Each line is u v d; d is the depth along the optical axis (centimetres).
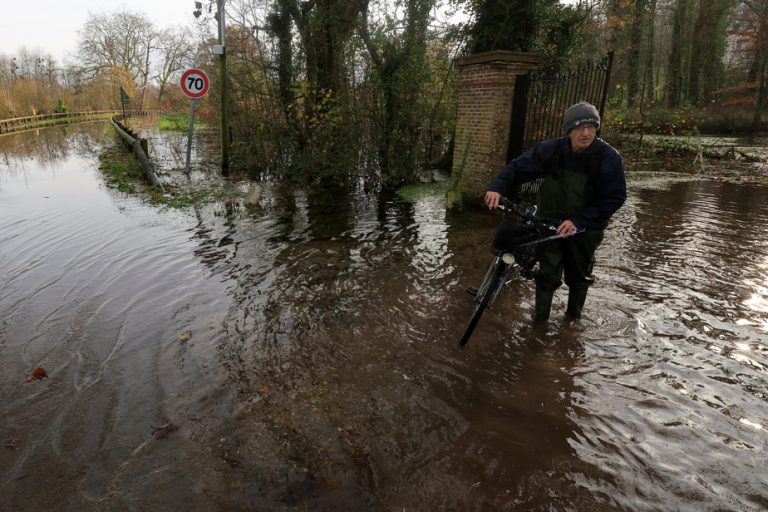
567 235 349
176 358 352
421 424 287
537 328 403
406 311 433
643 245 623
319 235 665
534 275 395
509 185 378
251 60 1171
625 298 459
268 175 1170
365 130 1064
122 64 5181
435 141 1312
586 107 338
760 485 241
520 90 791
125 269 527
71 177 1187
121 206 839
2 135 2850
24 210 810
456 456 261
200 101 1720
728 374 336
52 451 261
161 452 261
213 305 438
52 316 416
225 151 1187
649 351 366
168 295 459
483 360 356
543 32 1042
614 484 243
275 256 573
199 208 829
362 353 363
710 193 1009
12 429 279
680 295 464
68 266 536
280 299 453
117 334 386
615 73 2041
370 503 230
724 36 3316
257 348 367
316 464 254
